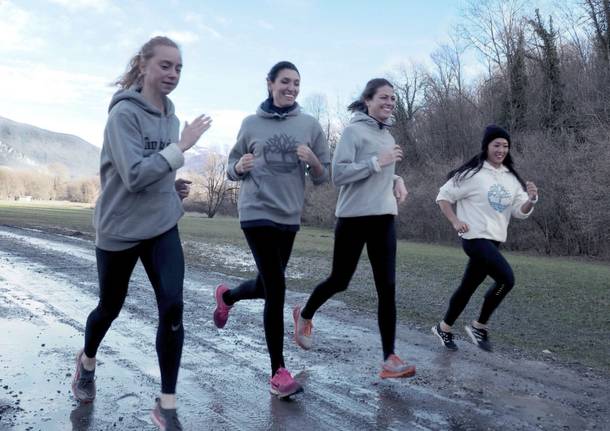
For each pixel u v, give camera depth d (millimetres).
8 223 23078
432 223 32594
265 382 4449
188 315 6945
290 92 4238
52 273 9750
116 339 5594
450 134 38812
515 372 4891
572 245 26094
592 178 23125
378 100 4590
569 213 24875
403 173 39062
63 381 4309
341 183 4375
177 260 3465
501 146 5270
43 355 4957
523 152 27938
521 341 6031
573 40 33969
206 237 21844
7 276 9281
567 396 4305
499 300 5254
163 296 3383
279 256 4172
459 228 5262
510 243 28078
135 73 3543
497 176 5316
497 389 4418
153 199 3432
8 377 4355
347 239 4566
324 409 3895
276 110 4266
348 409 3904
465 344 5832
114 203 3414
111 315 3760
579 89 30312
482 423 3719
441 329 5625
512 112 33500
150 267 3520
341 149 4480
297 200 4246
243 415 3754
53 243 15172
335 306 7746
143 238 3432
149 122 3418
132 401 3949
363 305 7871
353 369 4859
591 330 6629
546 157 26422
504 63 36594
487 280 10609
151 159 3209
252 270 11680
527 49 34438
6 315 6465
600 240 24844
